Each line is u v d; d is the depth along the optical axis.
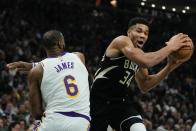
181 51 5.89
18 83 17.98
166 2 16.11
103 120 6.37
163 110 21.12
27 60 21.23
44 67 5.54
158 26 27.23
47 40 5.68
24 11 27.19
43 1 28.25
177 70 27.12
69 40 27.55
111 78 6.29
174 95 23.92
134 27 6.18
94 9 29.11
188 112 22.88
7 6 26.64
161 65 25.27
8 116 13.68
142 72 6.57
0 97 16.73
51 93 5.49
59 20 28.77
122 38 6.04
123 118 6.27
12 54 21.11
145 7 16.62
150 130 14.74
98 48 27.75
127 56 5.90
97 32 29.27
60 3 29.08
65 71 5.57
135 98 20.89
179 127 17.89
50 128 5.40
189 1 16.03
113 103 6.36
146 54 5.77
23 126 11.48
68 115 5.42
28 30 25.22
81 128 5.41
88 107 5.58
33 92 5.59
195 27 24.03
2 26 24.00
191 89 25.94
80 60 5.75
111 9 26.03
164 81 25.19
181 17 24.45
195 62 28.17
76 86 5.54
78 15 29.80
